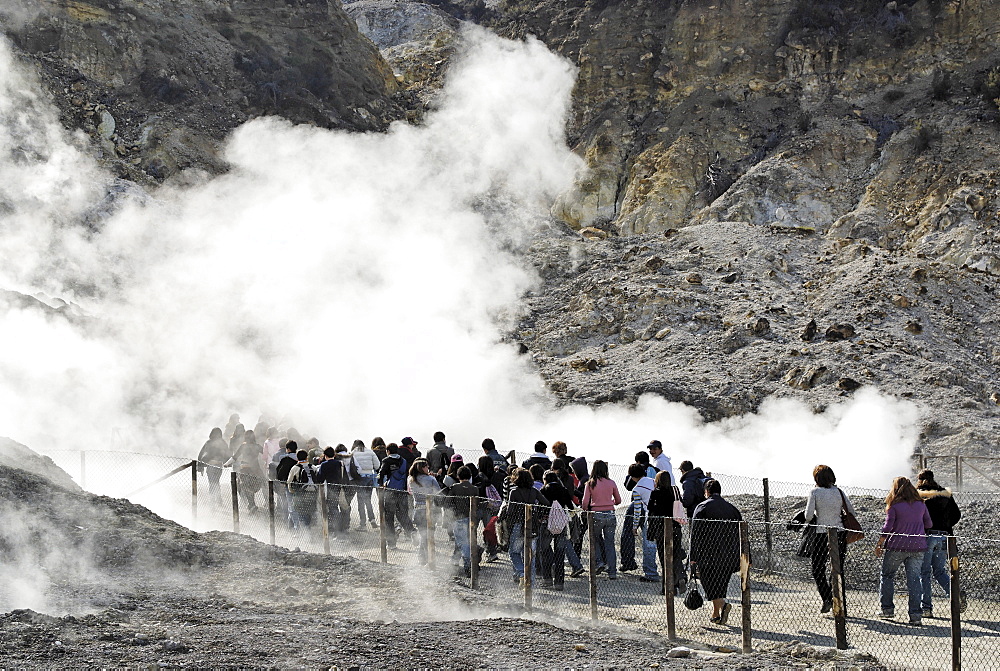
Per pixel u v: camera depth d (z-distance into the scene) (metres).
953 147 101.06
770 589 25.94
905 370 61.94
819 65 120.81
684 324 72.25
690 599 22.56
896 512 22.42
